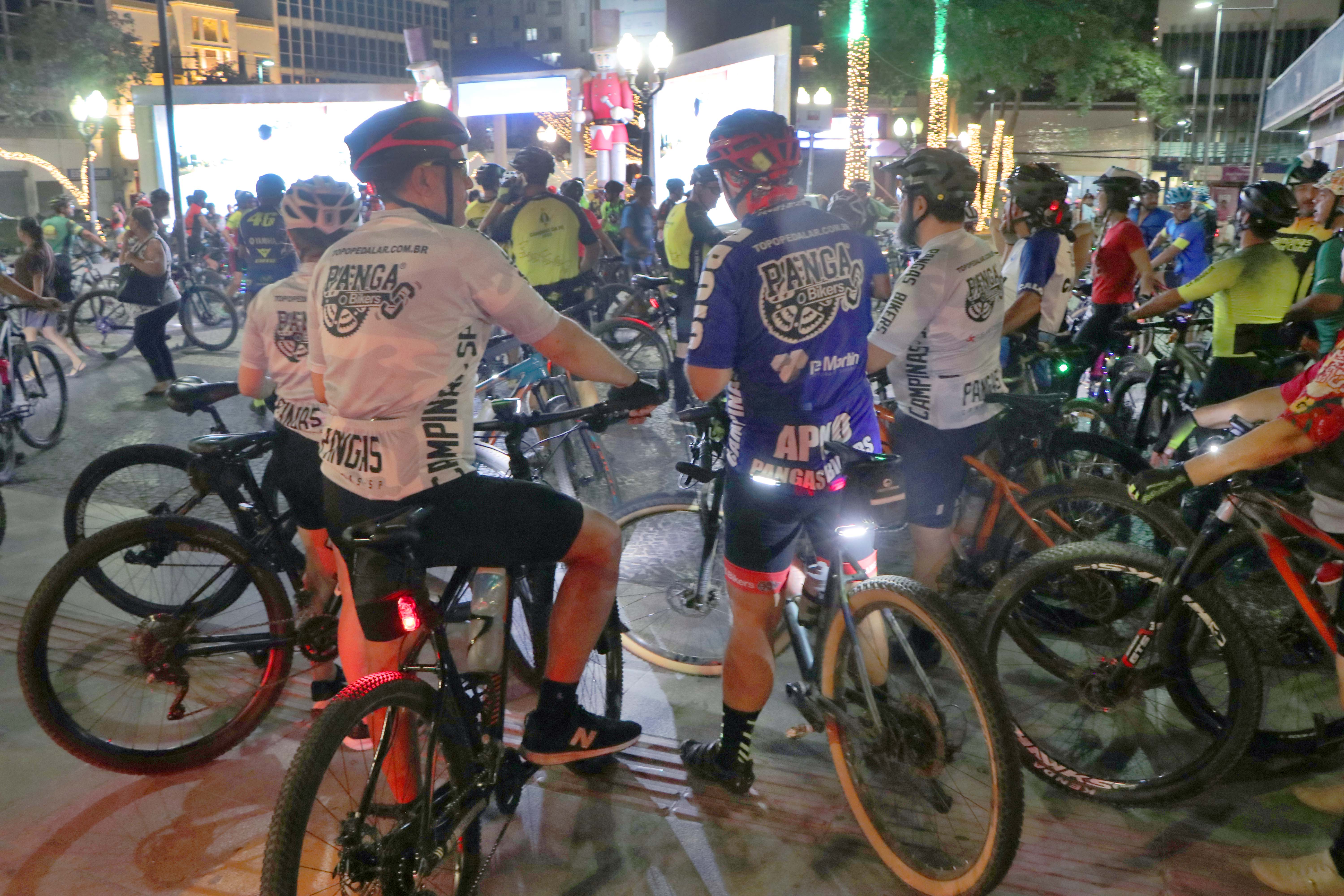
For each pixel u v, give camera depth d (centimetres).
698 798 298
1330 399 236
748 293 255
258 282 1000
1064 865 266
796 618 303
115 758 300
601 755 286
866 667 260
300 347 307
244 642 313
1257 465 246
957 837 263
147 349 849
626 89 1923
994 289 331
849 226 267
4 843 278
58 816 290
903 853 258
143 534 303
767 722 339
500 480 244
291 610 324
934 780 264
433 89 2023
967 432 339
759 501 270
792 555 281
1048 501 360
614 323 771
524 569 272
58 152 4922
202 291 1128
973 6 2597
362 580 228
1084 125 3725
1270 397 276
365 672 256
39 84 4572
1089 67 2722
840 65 2788
